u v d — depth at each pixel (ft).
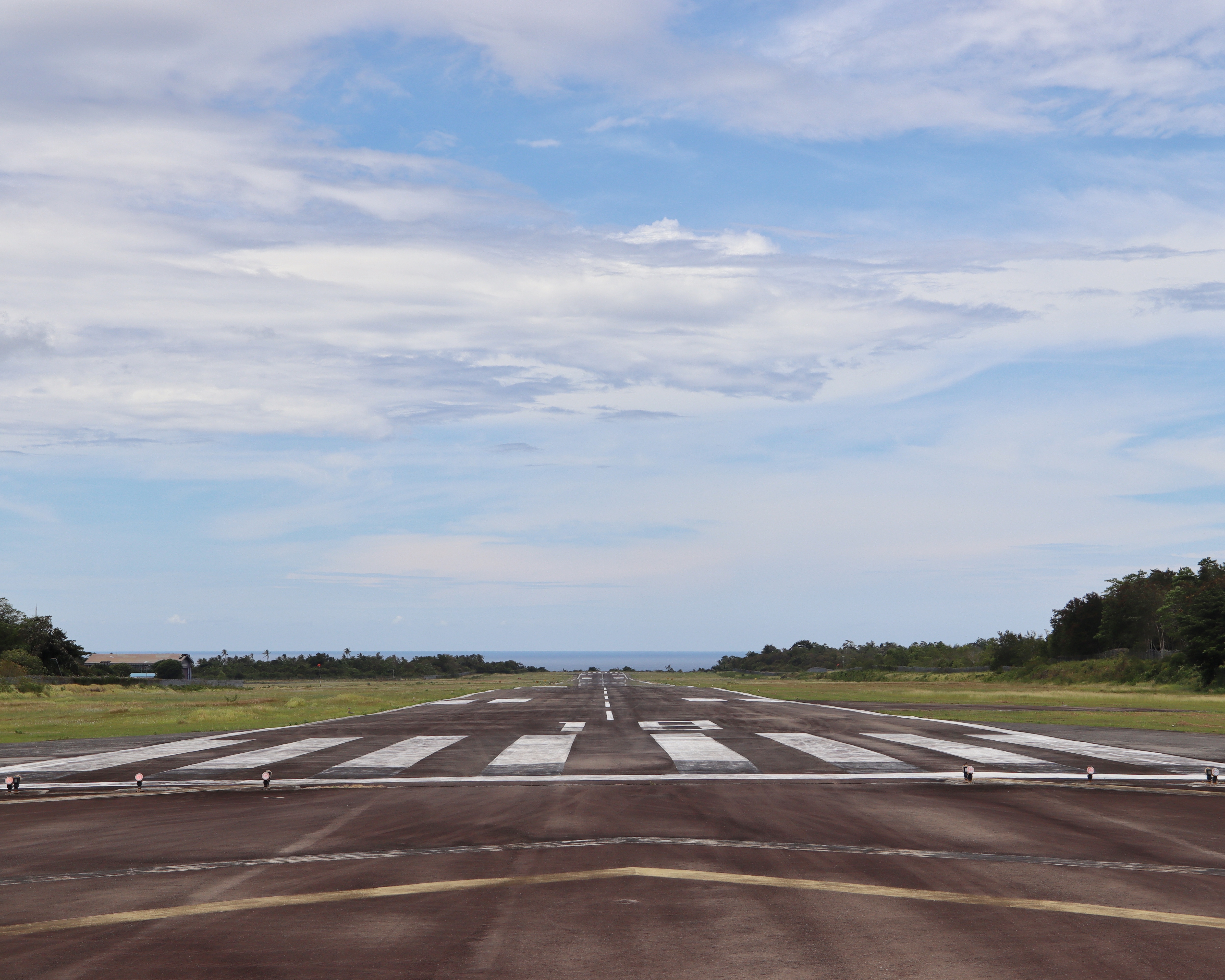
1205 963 19.02
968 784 45.42
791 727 79.30
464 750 61.26
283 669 462.60
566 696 141.49
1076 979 18.06
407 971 18.58
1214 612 219.41
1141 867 27.66
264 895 24.62
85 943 20.59
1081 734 73.15
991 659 373.40
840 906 23.26
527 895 24.41
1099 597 336.29
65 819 37.14
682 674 413.39
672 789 43.57
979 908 23.08
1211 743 66.28
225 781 47.91
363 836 32.78
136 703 161.99
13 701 178.19
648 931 21.21
